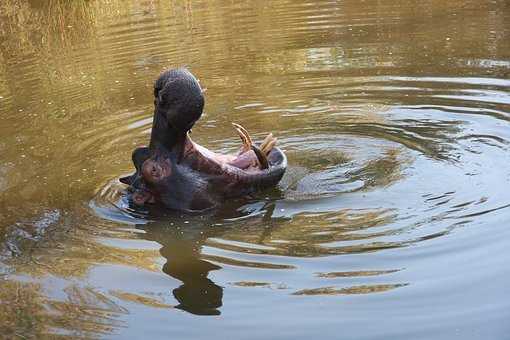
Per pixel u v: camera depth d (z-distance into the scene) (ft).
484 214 44.91
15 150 61.72
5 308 38.09
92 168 57.00
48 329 35.99
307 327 34.76
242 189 50.01
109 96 75.61
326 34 95.25
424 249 41.34
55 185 54.08
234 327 35.22
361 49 86.89
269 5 115.34
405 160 54.54
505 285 37.04
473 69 75.51
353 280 38.75
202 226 46.57
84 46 97.19
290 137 61.36
